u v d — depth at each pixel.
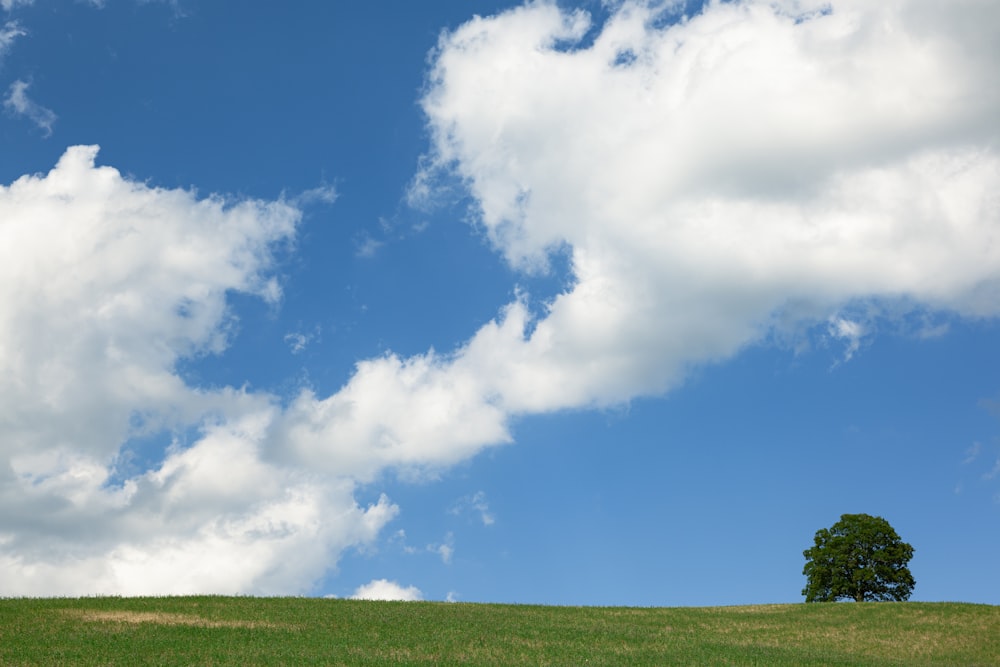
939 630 48.53
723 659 38.84
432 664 34.69
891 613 53.44
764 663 38.28
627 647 41.19
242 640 38.38
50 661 32.44
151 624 41.28
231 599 51.38
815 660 39.84
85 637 37.38
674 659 38.31
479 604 55.66
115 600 48.69
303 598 53.53
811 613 54.62
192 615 44.78
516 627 45.62
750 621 51.59
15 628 38.97
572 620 49.88
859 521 76.94
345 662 34.31
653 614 53.84
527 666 35.38
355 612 48.47
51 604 46.12
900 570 74.44
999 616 51.28
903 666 39.62
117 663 32.53
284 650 36.38
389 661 34.91
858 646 45.19
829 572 76.44
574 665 35.94
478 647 39.28
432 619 46.97
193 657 34.16
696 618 52.47
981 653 43.59
